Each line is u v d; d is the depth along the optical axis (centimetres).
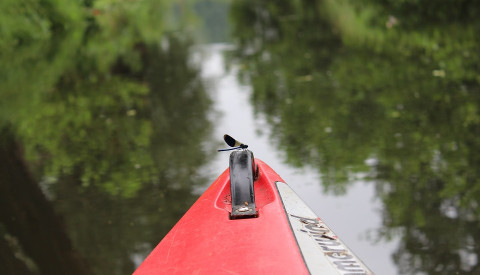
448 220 323
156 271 178
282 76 832
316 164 425
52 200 401
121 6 2888
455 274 263
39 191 420
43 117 675
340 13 1733
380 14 1433
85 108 710
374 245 299
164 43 1484
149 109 682
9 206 396
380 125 521
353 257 175
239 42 1375
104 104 730
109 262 302
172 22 2327
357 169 409
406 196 357
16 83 931
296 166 423
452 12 1242
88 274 290
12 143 566
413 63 809
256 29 1683
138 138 552
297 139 498
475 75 693
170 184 415
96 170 462
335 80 757
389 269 273
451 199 352
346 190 371
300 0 2583
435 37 1013
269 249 177
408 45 979
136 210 371
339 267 167
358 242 302
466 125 499
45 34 1648
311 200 358
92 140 558
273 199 225
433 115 539
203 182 414
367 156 438
